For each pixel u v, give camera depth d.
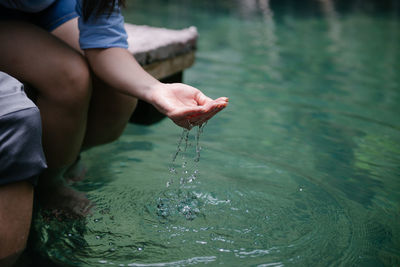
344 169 2.10
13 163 1.26
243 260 1.43
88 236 1.54
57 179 1.72
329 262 1.43
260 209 1.75
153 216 1.68
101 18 1.62
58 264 1.39
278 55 4.38
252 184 1.94
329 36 5.51
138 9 6.73
